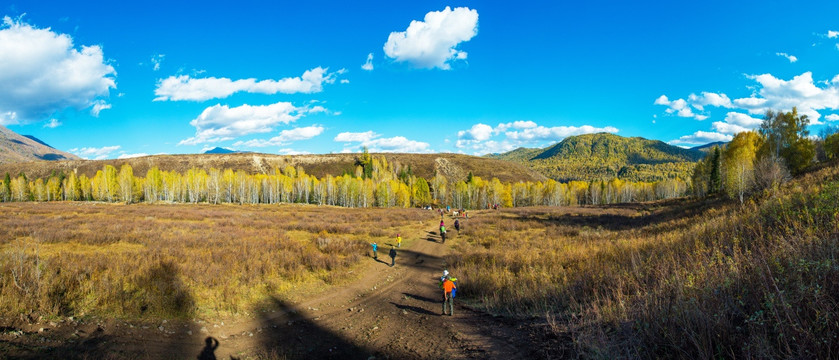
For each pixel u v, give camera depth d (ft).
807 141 149.59
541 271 50.01
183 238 76.28
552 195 386.32
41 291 31.73
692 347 17.51
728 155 179.22
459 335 29.99
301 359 26.45
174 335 29.19
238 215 157.79
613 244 63.67
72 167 584.81
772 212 43.73
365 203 320.91
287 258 60.75
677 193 433.89
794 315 14.80
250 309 38.24
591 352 20.31
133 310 32.50
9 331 25.21
